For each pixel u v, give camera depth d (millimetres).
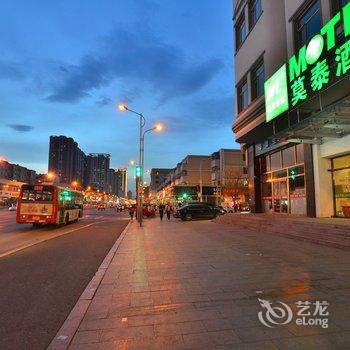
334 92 14883
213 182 90625
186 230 20969
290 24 19531
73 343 4445
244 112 23797
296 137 17469
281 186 23734
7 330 5176
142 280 7793
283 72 17828
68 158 176750
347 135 16656
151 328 4895
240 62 26453
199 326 4891
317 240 12891
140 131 33094
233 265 9180
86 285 7973
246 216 23062
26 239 17703
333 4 15922
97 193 158875
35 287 7785
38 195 24578
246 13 25234
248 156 28859
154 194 168375
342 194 17781
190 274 8234
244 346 4199
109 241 16969
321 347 4117
